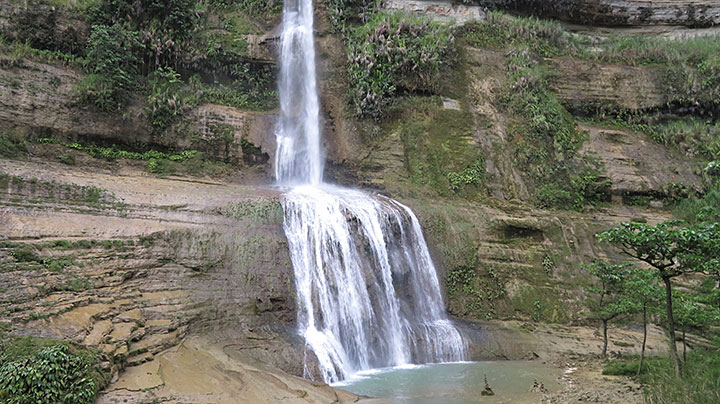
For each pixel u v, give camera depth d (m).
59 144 17.42
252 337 12.69
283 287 14.41
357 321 15.19
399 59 25.05
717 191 23.52
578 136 25.64
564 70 28.06
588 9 32.16
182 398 9.12
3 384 7.71
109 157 18.42
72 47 20.36
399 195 21.45
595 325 17.84
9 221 12.24
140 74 21.75
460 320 17.30
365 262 16.50
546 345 15.91
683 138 26.42
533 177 23.61
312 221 16.47
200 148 20.48
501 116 25.17
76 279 11.27
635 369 12.25
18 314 9.38
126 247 13.04
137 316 11.17
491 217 20.30
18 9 19.41
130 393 8.91
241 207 15.91
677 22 32.91
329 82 25.12
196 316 12.33
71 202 13.98
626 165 24.91
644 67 28.88
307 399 10.02
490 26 28.81
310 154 22.88
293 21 27.33
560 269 19.39
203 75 23.62
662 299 12.70
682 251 9.12
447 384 11.87
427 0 29.97
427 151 23.30
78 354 8.81
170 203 15.27
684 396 8.48
